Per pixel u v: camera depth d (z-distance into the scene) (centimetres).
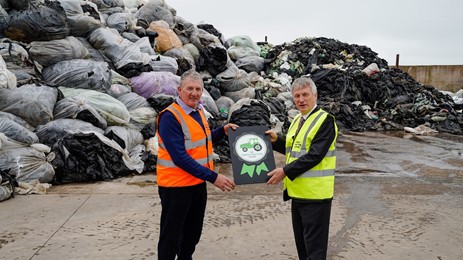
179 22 968
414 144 829
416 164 629
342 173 563
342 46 1469
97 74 580
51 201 409
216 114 772
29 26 544
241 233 331
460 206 411
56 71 566
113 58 682
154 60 745
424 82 1972
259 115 718
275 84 1026
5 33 556
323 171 229
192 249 259
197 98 232
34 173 448
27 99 482
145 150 580
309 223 230
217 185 224
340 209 398
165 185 231
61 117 523
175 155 221
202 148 236
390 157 686
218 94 851
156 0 934
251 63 1146
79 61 586
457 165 623
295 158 232
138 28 825
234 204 407
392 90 1196
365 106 1133
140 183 489
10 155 437
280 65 1203
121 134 552
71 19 635
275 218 367
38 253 288
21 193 427
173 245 237
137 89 666
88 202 408
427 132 999
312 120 230
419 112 1098
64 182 482
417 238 325
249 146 240
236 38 1184
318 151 219
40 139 497
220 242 312
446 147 794
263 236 325
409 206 409
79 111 525
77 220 355
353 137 920
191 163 221
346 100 1117
